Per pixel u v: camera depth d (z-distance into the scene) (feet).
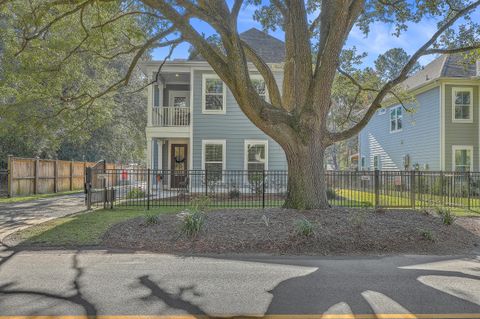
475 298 11.93
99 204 36.60
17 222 25.55
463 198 42.39
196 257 17.08
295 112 25.39
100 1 25.08
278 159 49.06
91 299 11.69
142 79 87.35
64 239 20.26
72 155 72.79
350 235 19.44
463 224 24.30
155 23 31.94
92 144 76.13
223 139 48.93
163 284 13.21
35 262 16.07
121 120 85.25
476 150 52.65
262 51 53.67
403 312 10.79
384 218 23.27
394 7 31.27
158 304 11.30
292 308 11.05
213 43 31.65
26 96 31.35
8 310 10.79
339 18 23.25
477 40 29.81
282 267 15.52
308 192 25.18
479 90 52.80
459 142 52.65
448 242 19.81
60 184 54.95
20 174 45.83
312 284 13.29
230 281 13.60
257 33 57.57
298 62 25.17
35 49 29.22
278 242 18.75
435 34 27.63
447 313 10.74
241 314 10.59
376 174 33.27
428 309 11.03
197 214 20.92
